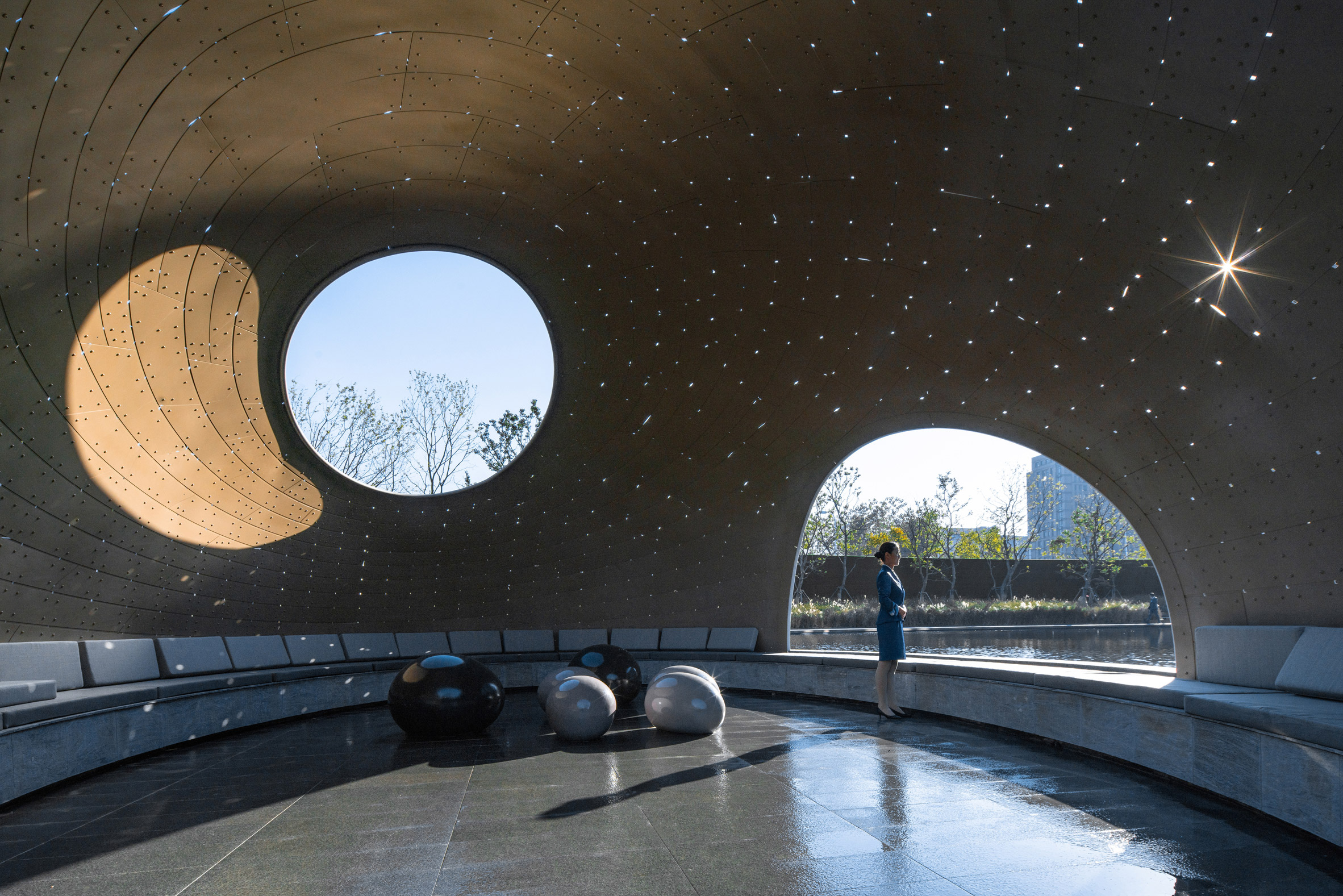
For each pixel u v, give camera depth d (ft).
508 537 42.86
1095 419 27.43
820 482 39.37
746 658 38.91
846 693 34.06
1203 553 24.59
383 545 41.04
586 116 28.68
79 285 25.04
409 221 35.14
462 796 17.97
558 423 42.19
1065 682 22.48
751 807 16.51
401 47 24.82
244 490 34.96
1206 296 21.16
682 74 25.91
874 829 14.83
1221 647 21.34
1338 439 19.19
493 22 24.04
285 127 26.58
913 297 30.63
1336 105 15.99
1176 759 18.22
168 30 21.16
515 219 35.96
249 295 32.22
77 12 19.44
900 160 26.27
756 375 37.52
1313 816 13.91
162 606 32.86
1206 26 17.03
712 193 31.40
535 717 30.99
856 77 24.00
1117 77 19.47
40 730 18.97
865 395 35.60
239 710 28.45
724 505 41.29
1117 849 13.55
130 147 23.50
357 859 13.51
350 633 40.45
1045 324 26.96
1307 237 17.85
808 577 104.22
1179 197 20.31
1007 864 12.78
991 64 21.47
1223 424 22.41
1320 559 20.56
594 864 13.04
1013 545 123.65
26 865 13.52
